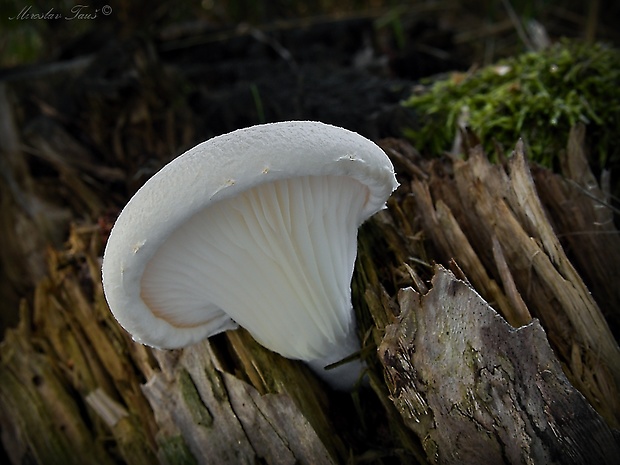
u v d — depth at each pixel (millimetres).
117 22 421
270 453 174
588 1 427
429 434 152
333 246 148
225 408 179
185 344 165
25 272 288
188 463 188
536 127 233
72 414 219
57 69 310
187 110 308
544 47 313
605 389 153
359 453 178
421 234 188
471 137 217
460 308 144
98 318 223
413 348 151
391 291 181
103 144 297
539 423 138
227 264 141
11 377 224
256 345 178
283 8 487
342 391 191
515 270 174
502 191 181
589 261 188
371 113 281
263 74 338
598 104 234
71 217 284
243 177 121
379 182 142
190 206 122
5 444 234
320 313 153
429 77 331
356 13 422
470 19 465
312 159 124
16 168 288
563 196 192
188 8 461
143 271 135
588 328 160
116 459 216
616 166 227
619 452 138
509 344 140
